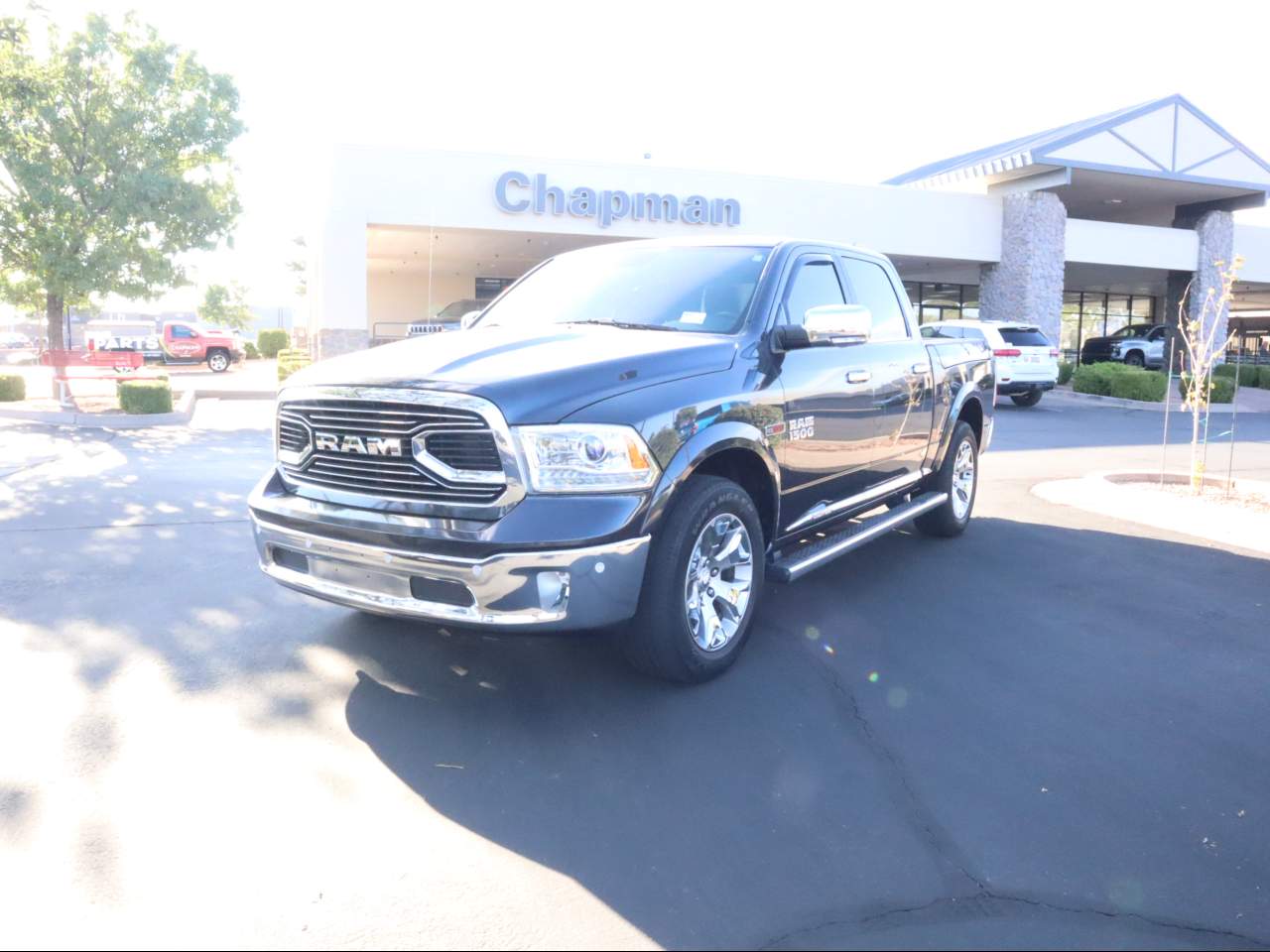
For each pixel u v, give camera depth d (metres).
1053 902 2.80
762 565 4.59
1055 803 3.38
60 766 3.49
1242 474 11.59
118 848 2.98
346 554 3.93
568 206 23.70
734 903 2.77
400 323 35.34
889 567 6.46
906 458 6.31
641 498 3.80
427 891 2.80
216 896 2.75
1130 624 5.34
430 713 3.99
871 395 5.61
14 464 10.73
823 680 4.42
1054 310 28.59
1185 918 2.74
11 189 20.05
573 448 3.69
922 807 3.32
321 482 4.09
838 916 2.71
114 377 18.56
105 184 20.34
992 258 28.69
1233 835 3.19
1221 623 5.38
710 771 3.54
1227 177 30.12
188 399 18.89
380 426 3.88
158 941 2.55
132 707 4.00
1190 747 3.84
